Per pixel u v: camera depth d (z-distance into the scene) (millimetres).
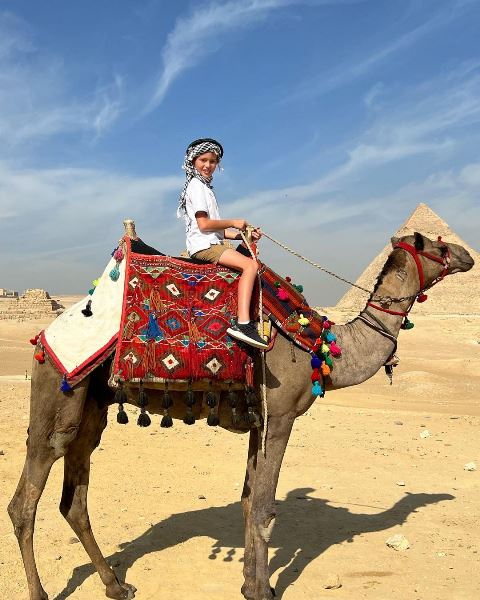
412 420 9102
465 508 4848
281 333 3174
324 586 3443
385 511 4785
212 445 6812
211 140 3344
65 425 3053
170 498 5000
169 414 3289
